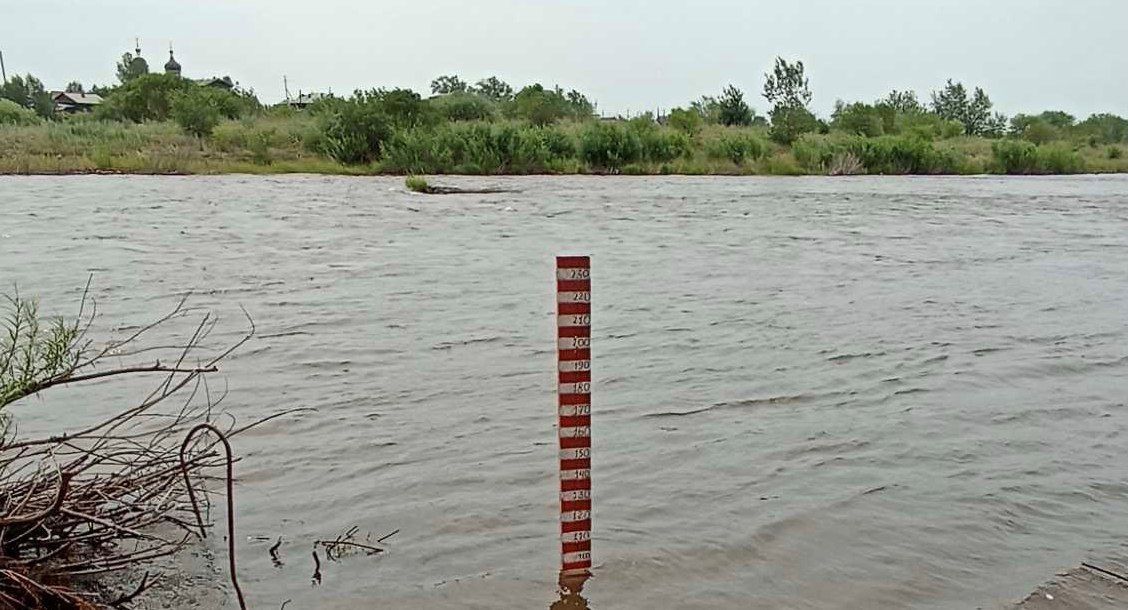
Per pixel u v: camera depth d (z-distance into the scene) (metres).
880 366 7.27
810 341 8.06
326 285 10.45
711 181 31.70
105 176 28.52
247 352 7.38
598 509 4.55
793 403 6.30
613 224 17.53
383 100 37.06
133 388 6.35
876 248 14.52
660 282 11.08
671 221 18.27
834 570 4.01
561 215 19.14
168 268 11.41
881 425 5.87
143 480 4.10
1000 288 10.95
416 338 7.94
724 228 17.11
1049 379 7.00
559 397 3.84
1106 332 8.59
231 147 36.88
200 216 17.50
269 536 4.19
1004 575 4.00
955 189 29.19
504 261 12.51
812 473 5.07
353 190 24.94
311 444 5.34
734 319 8.95
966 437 5.69
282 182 27.58
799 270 12.16
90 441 5.06
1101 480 5.06
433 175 32.78
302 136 37.59
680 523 4.41
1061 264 13.00
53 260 11.85
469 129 35.69
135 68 104.56
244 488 4.72
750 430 5.73
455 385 6.56
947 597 3.81
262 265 11.80
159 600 3.61
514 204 21.66
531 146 34.66
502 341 7.88
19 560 3.54
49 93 92.38
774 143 44.00
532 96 53.28
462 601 3.69
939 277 11.73
